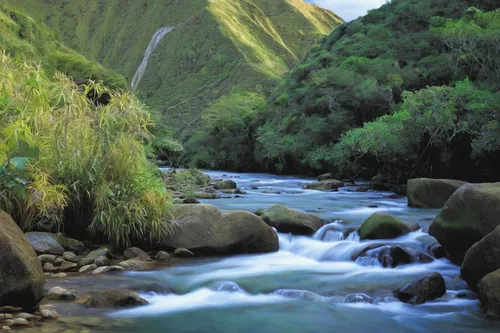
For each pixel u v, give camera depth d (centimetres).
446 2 5016
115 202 866
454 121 2394
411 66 3975
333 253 848
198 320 539
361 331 511
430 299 608
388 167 2655
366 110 3962
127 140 900
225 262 808
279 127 4616
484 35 2684
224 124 5538
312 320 543
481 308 575
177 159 5362
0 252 516
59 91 891
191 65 18875
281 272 748
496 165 2406
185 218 879
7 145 761
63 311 543
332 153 3338
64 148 859
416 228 983
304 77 5069
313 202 1691
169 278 702
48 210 825
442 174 2573
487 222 709
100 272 718
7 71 826
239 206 1487
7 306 520
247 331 508
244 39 19288
